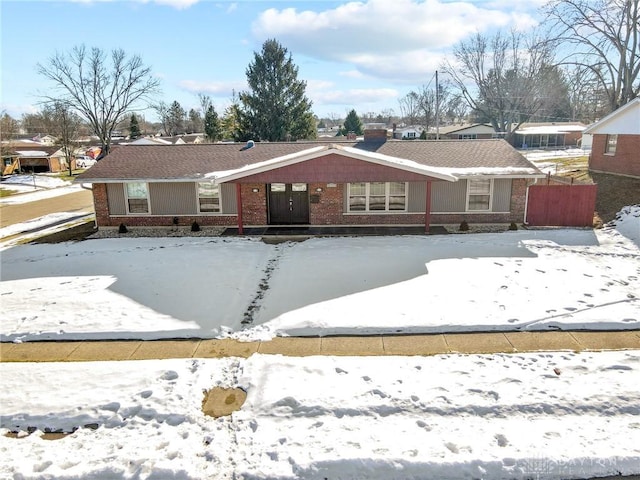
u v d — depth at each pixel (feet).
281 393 26.55
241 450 22.30
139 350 32.53
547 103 213.66
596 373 27.86
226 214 67.82
